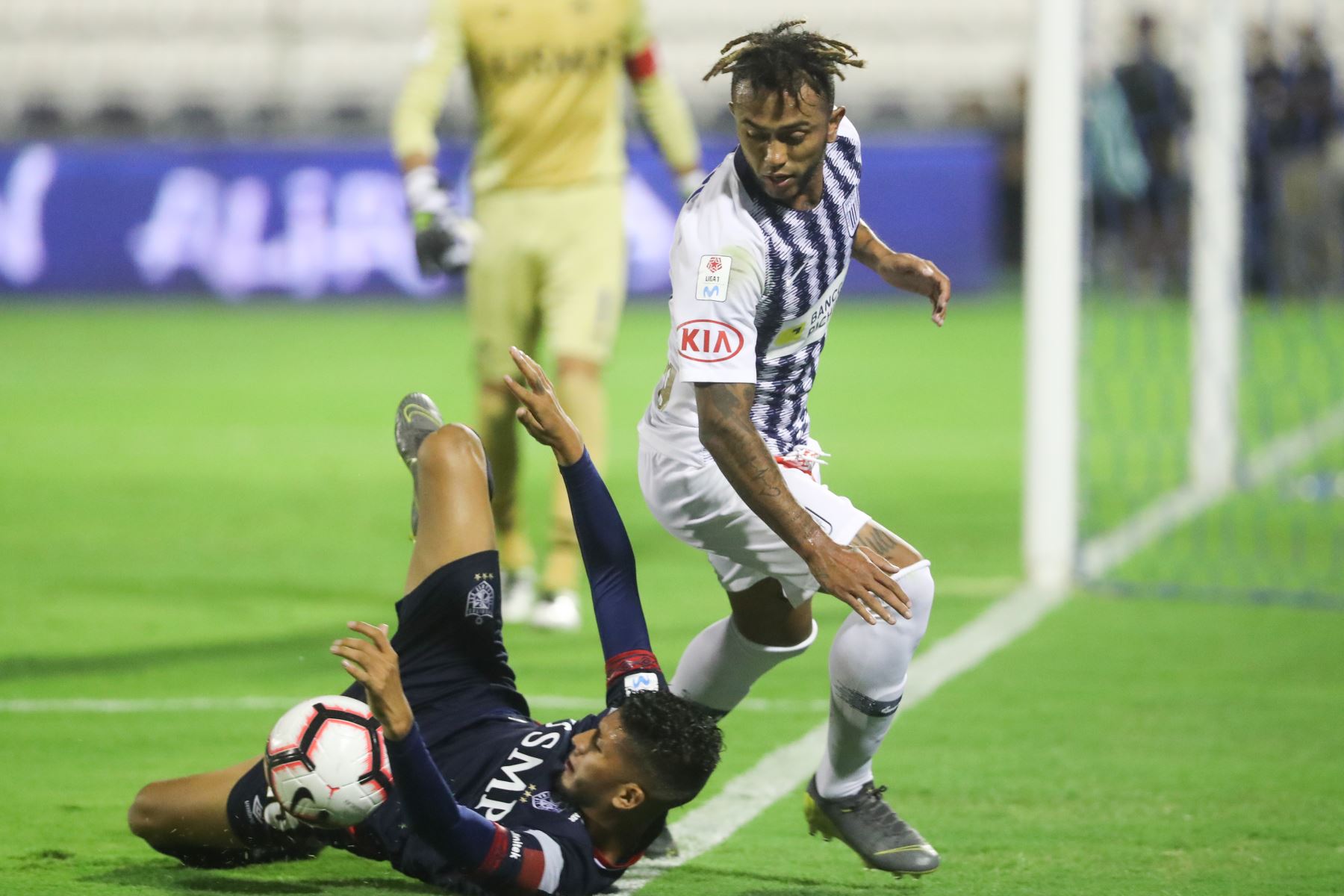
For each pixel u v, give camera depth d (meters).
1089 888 12.50
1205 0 31.86
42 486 32.75
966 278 67.75
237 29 80.81
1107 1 55.88
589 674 19.11
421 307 66.25
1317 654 20.34
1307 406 44.66
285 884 12.41
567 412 21.69
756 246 11.66
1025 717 17.48
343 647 9.72
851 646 12.13
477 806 11.19
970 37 80.75
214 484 33.16
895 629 12.08
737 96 11.23
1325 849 13.39
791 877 12.77
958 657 20.14
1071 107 23.41
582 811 11.02
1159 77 48.75
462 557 12.12
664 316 63.84
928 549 27.06
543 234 21.78
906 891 12.45
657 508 13.16
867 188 67.44
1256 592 23.80
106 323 61.22
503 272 21.97
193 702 17.81
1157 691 18.55
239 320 62.44
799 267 11.86
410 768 9.98
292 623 21.80
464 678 12.02
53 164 66.56
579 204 21.80
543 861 10.63
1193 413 33.09
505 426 22.16
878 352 56.41
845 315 67.31
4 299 66.81
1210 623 22.14
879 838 12.66
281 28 80.88
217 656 19.94
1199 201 32.00
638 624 12.16
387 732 9.86
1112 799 14.73
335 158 66.25
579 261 21.84
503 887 10.55
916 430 40.41
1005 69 80.56
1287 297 55.88
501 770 11.28
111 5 81.50
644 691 10.99
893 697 12.29
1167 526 29.47
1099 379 50.09
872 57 80.81
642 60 22.30
